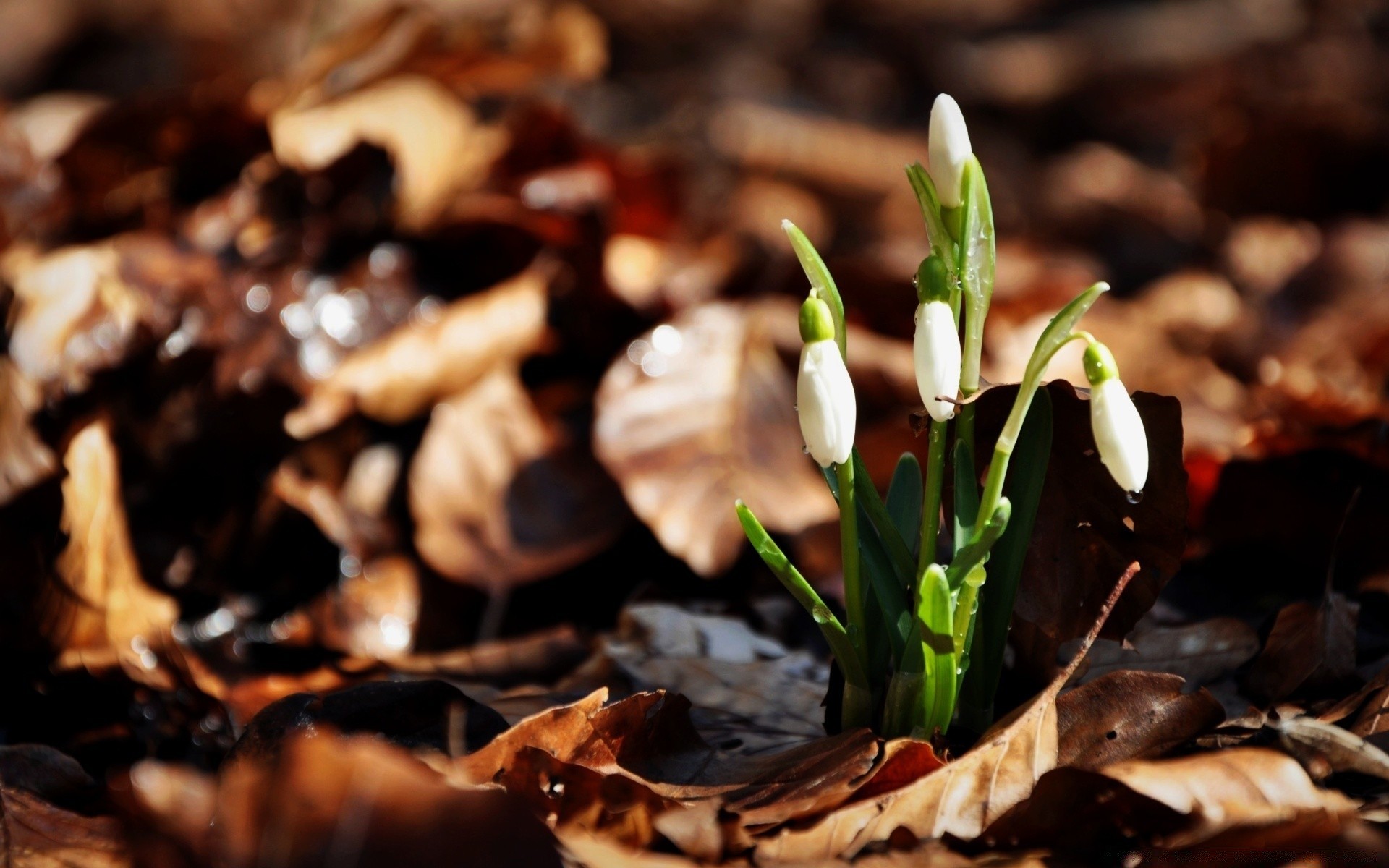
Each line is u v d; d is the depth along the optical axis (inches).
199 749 24.3
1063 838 22.0
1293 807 21.9
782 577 22.6
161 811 22.3
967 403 22.5
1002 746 22.3
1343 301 44.4
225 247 30.2
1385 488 25.4
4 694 24.8
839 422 21.9
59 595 24.8
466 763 22.3
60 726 24.5
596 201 31.7
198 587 27.0
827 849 21.9
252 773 22.3
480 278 31.0
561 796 22.2
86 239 32.2
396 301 29.8
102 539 24.8
